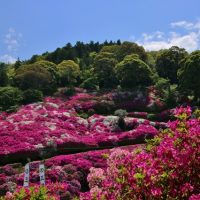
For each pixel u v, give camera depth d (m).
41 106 59.44
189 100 61.28
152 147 10.04
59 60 93.88
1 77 73.88
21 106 60.78
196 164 9.02
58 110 58.56
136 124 54.19
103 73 72.88
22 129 49.53
